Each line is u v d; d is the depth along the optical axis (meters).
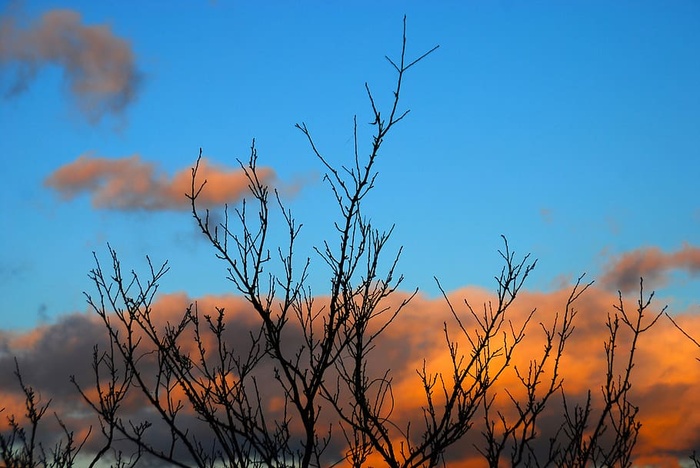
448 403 7.34
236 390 7.35
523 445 7.26
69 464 7.93
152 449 7.18
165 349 7.55
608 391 7.73
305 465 6.91
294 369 7.25
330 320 7.38
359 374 7.40
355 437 7.38
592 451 7.36
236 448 6.90
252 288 7.42
